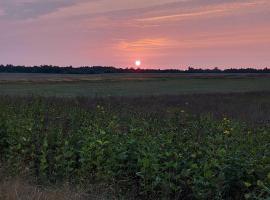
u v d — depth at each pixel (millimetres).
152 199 7293
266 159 7156
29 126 10016
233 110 25938
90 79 103375
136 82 90188
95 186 7613
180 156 7578
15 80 96500
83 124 11109
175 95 47219
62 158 8453
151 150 7793
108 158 7941
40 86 71625
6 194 6973
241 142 8758
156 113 13477
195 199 7125
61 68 156125
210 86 76500
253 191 6633
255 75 132875
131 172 7914
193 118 13430
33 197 6906
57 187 7637
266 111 25516
